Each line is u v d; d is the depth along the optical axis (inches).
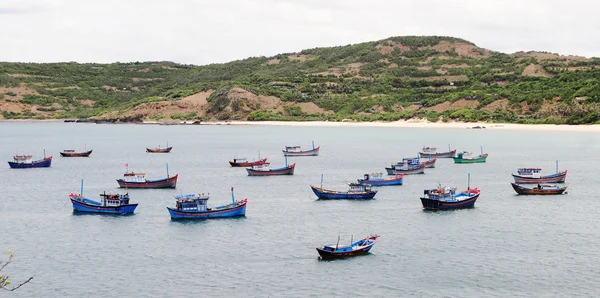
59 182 5772.6
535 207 4311.0
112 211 4178.2
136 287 2807.6
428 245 3358.8
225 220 3976.4
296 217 4045.3
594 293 2674.7
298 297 2667.3
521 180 5447.8
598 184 5324.8
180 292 2741.1
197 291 2748.5
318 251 3132.4
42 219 4057.6
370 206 4377.5
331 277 2883.9
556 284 2778.1
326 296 2674.7
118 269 3041.3
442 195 4298.7
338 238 3494.1
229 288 2775.6
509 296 2652.6
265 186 5408.5
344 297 2662.4
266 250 3302.2
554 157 7578.7
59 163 7475.4
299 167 6865.2
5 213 4252.0
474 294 2679.6
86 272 3004.4
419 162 6491.1
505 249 3277.6
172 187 5319.9
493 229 3683.6
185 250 3319.4
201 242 3462.1
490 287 2753.4
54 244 3464.6
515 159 7416.3
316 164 7160.4
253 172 6131.9
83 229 3779.5
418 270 2965.1
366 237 3462.1
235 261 3127.5
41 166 7032.5
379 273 2930.6
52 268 3065.9
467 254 3198.8
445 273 2923.2
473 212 4148.6
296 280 2854.3
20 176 6210.6
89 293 2748.5
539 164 6894.7
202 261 3137.3
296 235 3590.1
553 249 3272.6
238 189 5241.1
